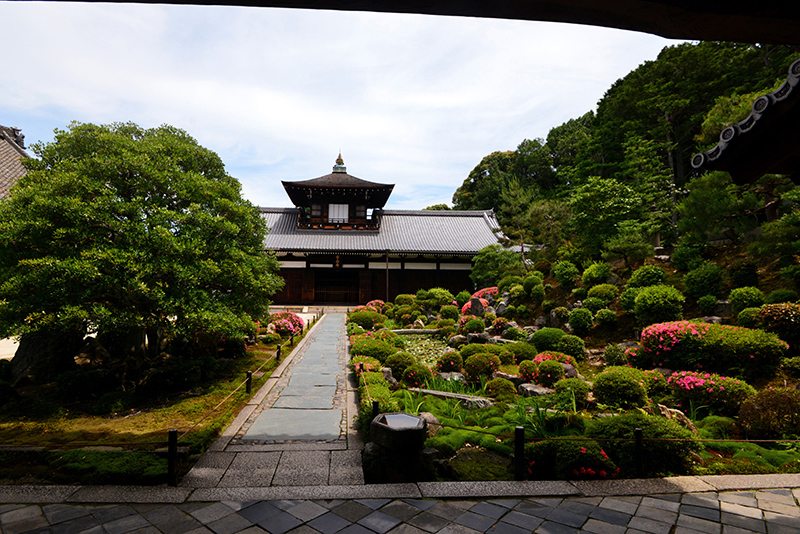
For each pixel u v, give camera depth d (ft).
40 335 26.68
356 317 59.31
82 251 21.01
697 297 35.45
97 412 21.71
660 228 54.13
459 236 106.52
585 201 52.85
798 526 10.71
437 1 5.28
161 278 24.79
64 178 22.17
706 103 82.38
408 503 11.87
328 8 5.39
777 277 33.50
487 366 30.68
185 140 31.71
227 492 12.37
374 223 106.73
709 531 10.46
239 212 28.89
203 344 33.47
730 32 5.73
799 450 16.62
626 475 13.93
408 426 13.73
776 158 10.58
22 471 13.88
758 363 24.22
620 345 35.12
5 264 22.79
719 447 17.38
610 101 103.14
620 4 5.16
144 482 12.98
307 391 26.50
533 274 59.00
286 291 95.30
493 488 12.71
